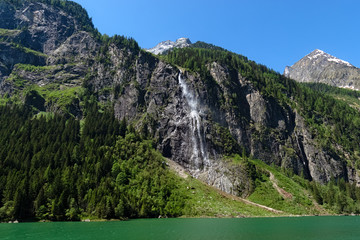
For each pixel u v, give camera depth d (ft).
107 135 437.58
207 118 546.67
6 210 276.21
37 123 463.83
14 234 196.44
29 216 283.59
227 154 499.10
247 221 297.53
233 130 555.28
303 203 418.10
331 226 265.95
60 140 421.18
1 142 390.63
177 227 237.86
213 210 345.51
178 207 339.98
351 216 391.04
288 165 540.52
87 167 353.31
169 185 369.09
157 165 405.59
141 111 558.15
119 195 320.09
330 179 539.29
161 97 565.94
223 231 220.23
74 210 290.35
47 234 196.75
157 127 516.32
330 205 430.20
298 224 277.44
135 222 274.98
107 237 185.78
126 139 442.09
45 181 321.52
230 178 443.32
